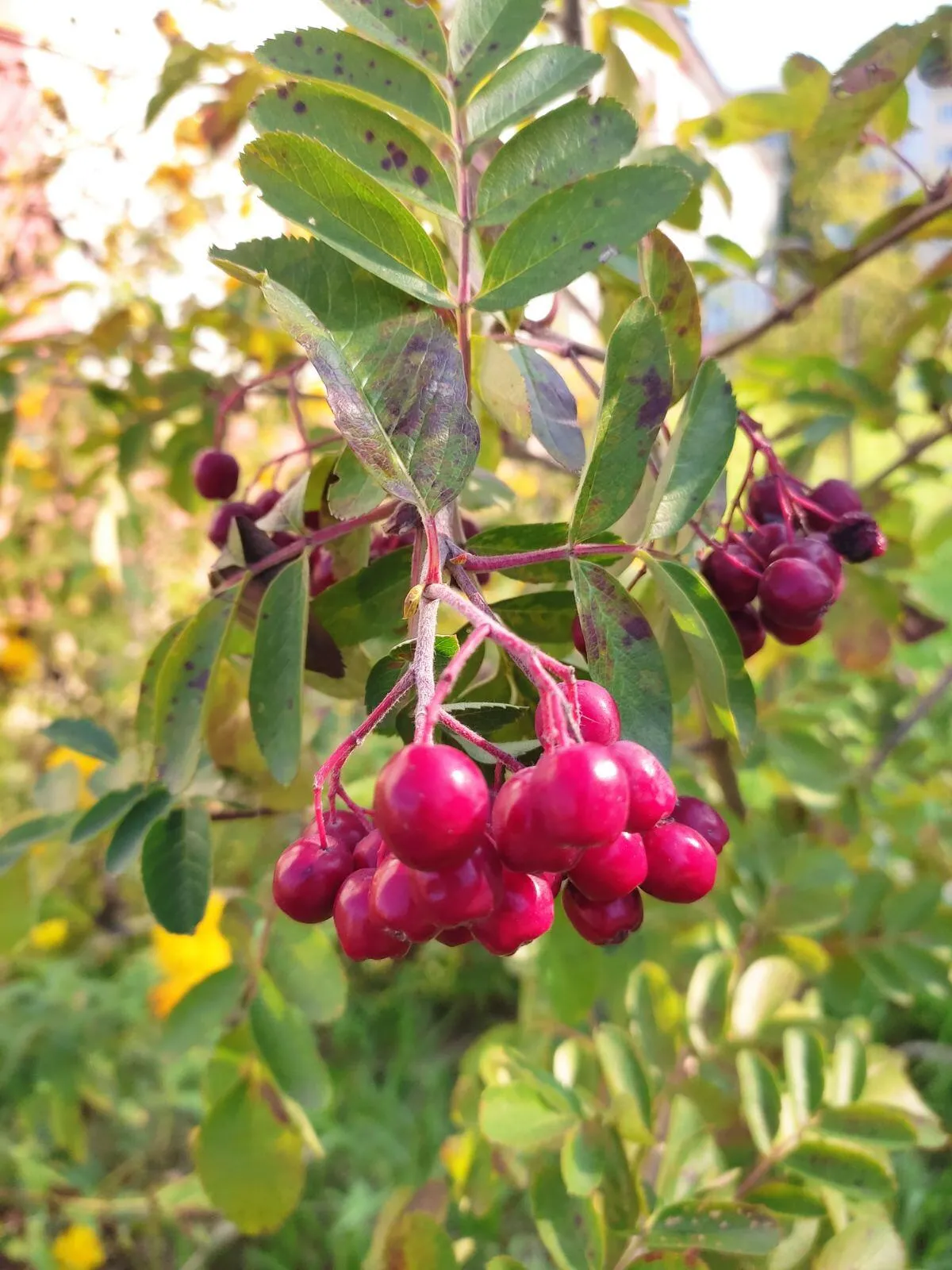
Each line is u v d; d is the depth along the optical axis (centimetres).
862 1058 20
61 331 34
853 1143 19
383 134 15
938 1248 35
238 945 20
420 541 13
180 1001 19
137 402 31
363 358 13
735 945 26
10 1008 38
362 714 21
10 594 54
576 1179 16
